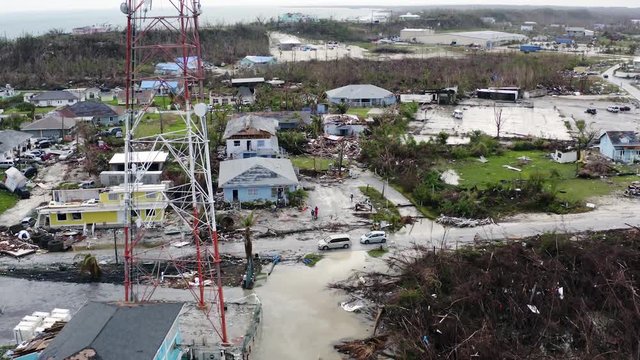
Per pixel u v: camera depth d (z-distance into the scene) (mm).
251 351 34250
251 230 52062
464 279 39344
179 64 34906
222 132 82375
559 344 34219
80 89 122625
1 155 71438
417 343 33500
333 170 69750
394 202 59688
